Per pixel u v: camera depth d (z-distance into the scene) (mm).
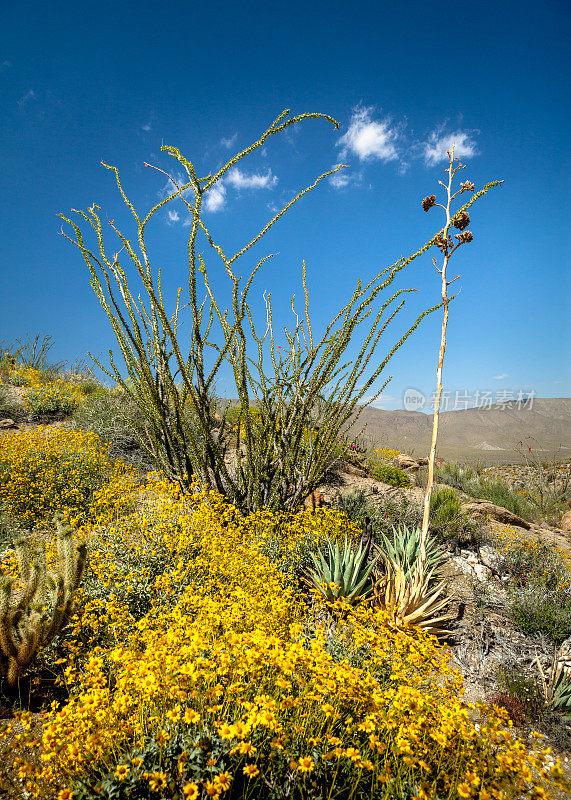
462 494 9867
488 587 5023
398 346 5164
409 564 4742
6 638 2605
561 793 2529
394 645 2814
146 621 2703
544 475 12133
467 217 3906
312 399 5660
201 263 5023
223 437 5844
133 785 1826
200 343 5129
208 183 4434
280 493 5973
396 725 2051
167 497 5137
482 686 3469
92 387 12188
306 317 5652
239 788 1994
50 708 2645
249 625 2840
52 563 3762
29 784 1876
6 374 12172
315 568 4664
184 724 2074
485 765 2035
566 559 6191
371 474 9906
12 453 6516
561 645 4066
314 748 2070
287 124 4129
